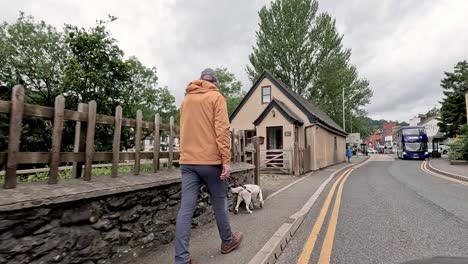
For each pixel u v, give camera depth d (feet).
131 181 11.08
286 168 50.78
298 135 60.44
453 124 114.11
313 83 107.96
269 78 67.67
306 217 18.86
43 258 7.75
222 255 11.25
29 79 66.49
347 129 157.89
